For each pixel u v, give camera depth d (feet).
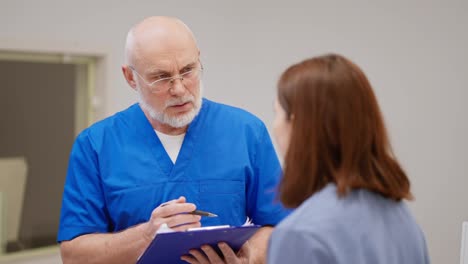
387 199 2.78
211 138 4.57
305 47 9.22
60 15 7.73
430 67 8.18
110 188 4.35
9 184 7.83
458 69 7.95
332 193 2.62
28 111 7.88
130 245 3.86
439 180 8.32
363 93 2.64
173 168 4.43
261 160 4.65
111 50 8.25
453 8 7.89
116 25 8.29
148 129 4.52
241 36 9.62
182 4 8.91
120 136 4.51
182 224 3.67
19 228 7.98
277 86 2.84
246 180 4.59
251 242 4.24
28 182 8.01
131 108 4.66
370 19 8.60
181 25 4.29
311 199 2.65
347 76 2.62
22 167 7.93
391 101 8.58
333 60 2.71
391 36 8.45
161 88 4.13
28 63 7.79
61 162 8.33
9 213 7.86
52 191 8.27
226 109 4.77
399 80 8.47
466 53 7.85
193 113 4.29
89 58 8.32
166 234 3.17
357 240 2.53
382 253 2.60
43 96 8.00
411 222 2.88
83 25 7.96
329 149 2.65
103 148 4.46
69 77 8.23
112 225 4.50
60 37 7.75
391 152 2.80
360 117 2.61
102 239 4.09
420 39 8.21
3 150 7.72
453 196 8.20
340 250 2.48
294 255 2.48
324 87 2.61
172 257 3.60
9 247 7.89
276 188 2.91
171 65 4.07
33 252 7.99
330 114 2.60
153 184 4.38
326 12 8.98
